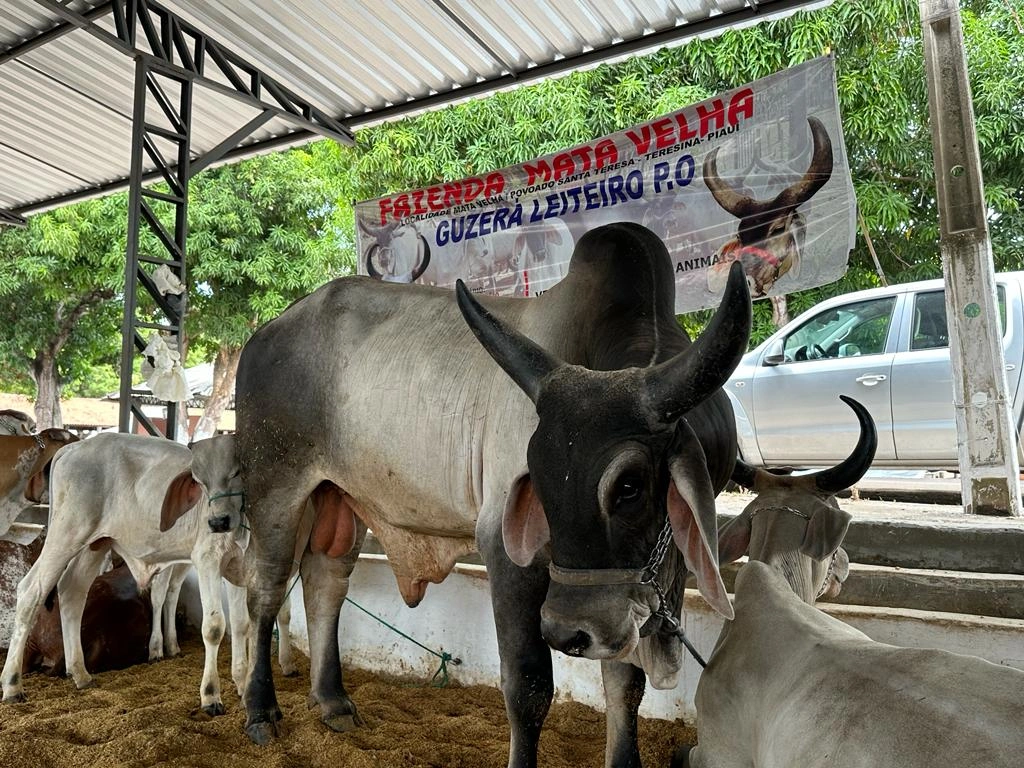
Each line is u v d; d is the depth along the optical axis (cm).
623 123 1185
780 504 281
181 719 416
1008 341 639
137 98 754
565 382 230
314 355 395
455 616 491
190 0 752
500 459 315
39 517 736
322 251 1546
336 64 815
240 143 1001
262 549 411
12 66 890
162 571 554
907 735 168
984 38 1137
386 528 393
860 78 1081
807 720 194
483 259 648
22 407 2525
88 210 1527
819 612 244
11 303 1711
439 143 1318
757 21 646
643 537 222
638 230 320
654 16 669
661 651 258
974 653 350
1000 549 414
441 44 754
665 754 378
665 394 216
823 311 732
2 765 358
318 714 419
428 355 356
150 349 777
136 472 497
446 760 369
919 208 1167
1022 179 1124
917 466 674
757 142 534
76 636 498
